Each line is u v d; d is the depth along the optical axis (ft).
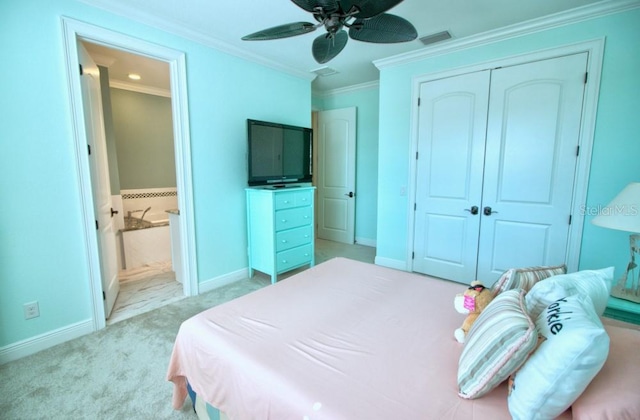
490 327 3.18
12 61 5.93
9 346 6.25
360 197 15.90
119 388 5.53
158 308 8.64
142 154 14.07
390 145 11.60
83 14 6.75
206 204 9.60
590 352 2.37
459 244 10.39
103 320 7.57
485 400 3.04
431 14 7.85
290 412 3.06
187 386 4.87
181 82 8.63
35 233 6.45
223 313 4.88
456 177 10.21
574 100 8.09
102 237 7.82
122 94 13.29
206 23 8.18
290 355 3.77
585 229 8.25
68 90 6.63
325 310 4.99
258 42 9.35
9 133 6.00
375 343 4.06
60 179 6.69
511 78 8.92
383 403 3.00
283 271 10.49
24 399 5.24
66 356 6.42
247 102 10.49
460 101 9.86
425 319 4.71
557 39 8.17
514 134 9.03
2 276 6.12
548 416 2.60
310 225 11.34
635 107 7.39
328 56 6.34
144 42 7.78
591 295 3.68
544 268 4.59
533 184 8.87
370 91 14.76
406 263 11.69
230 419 3.74
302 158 11.96
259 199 10.19
